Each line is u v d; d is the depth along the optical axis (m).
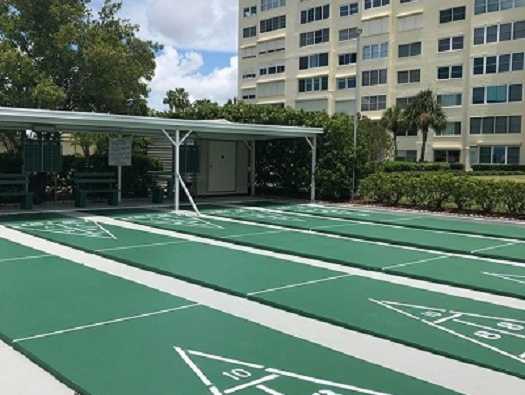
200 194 21.56
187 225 13.64
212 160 21.80
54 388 4.31
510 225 14.44
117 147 18.81
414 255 10.10
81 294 7.05
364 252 10.28
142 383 4.36
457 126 43.00
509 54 39.78
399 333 5.69
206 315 6.25
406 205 18.44
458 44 42.66
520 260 9.56
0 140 21.06
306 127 19.69
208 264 9.03
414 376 4.63
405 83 45.88
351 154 20.12
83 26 22.22
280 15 56.00
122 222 14.12
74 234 11.94
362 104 48.50
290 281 7.96
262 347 5.25
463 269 8.88
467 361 4.98
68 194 19.61
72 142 22.41
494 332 5.79
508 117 40.09
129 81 23.30
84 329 5.65
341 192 20.16
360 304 6.79
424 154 44.41
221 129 17.11
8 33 20.94
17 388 4.29
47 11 21.02
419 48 44.91
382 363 4.91
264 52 58.25
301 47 53.56
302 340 5.47
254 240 11.46
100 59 21.31
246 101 60.91
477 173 36.97
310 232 12.88
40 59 21.61
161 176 20.38
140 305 6.59
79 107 23.20
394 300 7.02
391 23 46.25
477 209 16.67
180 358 4.91
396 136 46.31
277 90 56.78
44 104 20.19
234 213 16.44
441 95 43.69
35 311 6.26
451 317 6.31
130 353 5.00
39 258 9.37
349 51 49.50
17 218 14.57
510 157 40.19
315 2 51.91
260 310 6.52
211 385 4.35
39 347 5.11
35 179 18.30
